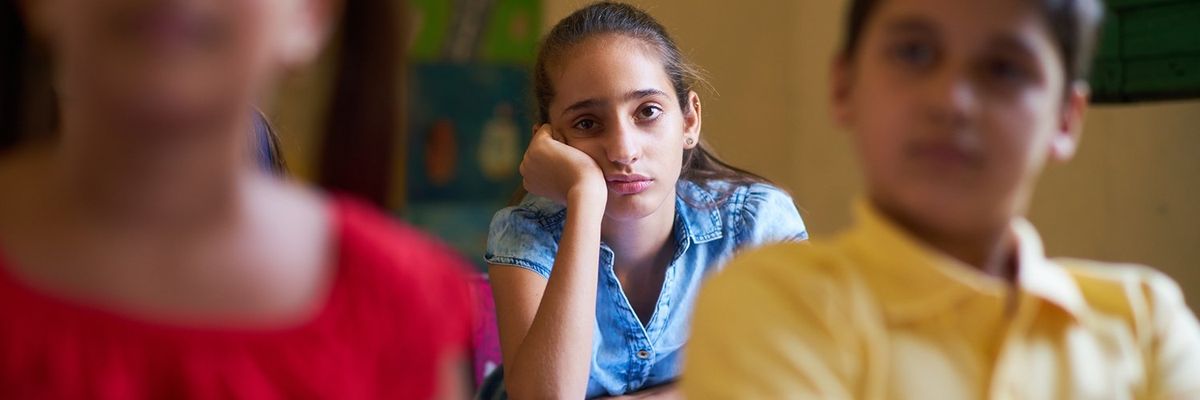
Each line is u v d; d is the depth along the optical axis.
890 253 0.58
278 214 0.52
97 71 0.41
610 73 1.21
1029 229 0.64
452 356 0.60
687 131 1.35
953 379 0.58
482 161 2.47
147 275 0.47
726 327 0.60
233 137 0.46
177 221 0.48
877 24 0.58
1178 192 1.83
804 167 2.79
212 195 0.48
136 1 0.40
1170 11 1.82
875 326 0.58
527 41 2.48
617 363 1.27
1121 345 0.63
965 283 0.58
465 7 2.44
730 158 2.76
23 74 0.53
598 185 1.17
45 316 0.46
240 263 0.50
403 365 0.55
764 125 2.81
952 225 0.58
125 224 0.47
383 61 0.59
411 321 0.55
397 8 0.59
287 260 0.52
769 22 2.79
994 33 0.55
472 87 2.46
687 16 2.66
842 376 0.58
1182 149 1.82
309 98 0.60
